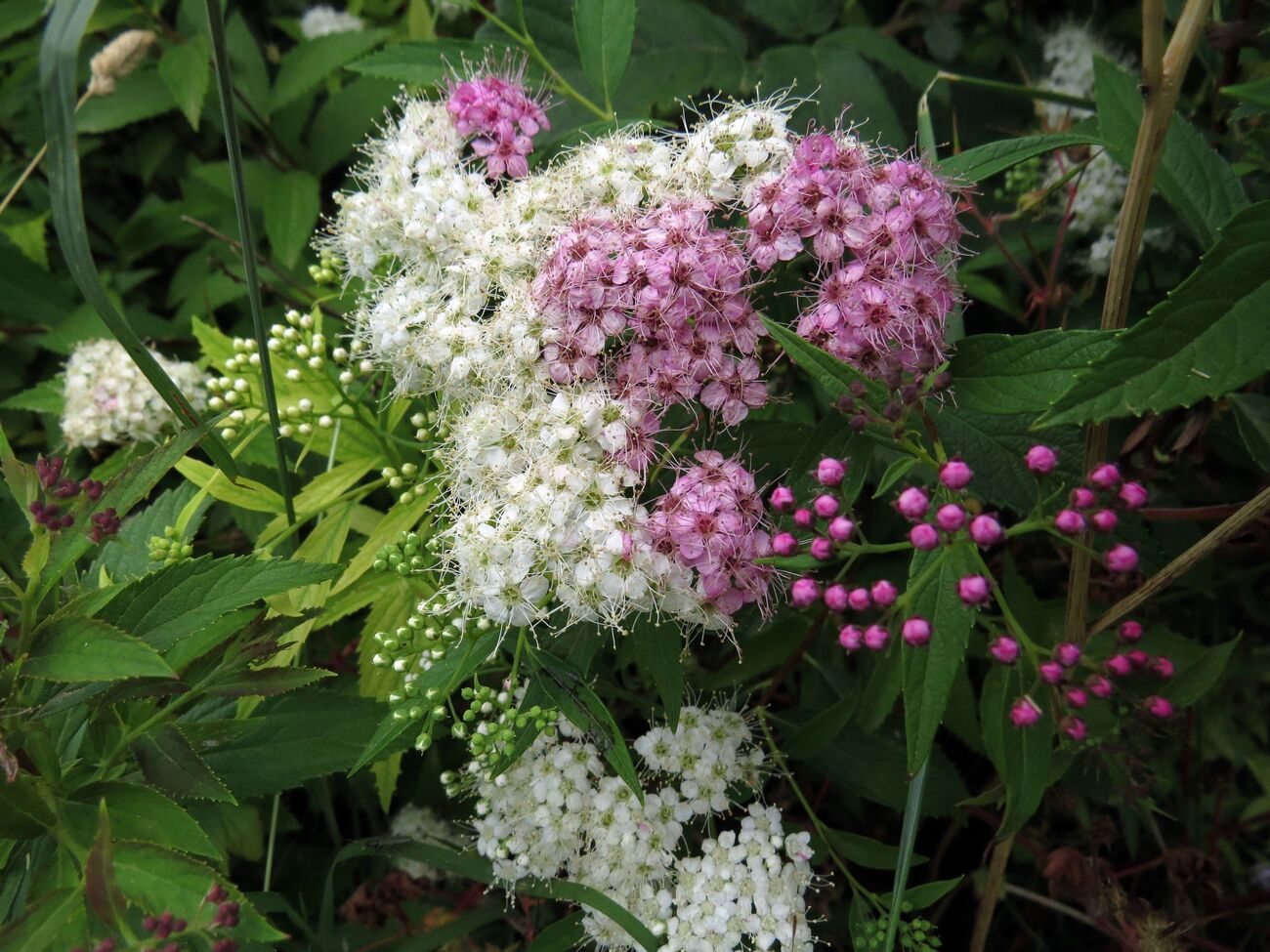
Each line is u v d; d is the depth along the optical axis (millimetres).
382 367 151
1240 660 201
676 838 141
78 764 126
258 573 117
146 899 104
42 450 230
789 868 140
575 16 157
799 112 197
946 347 120
